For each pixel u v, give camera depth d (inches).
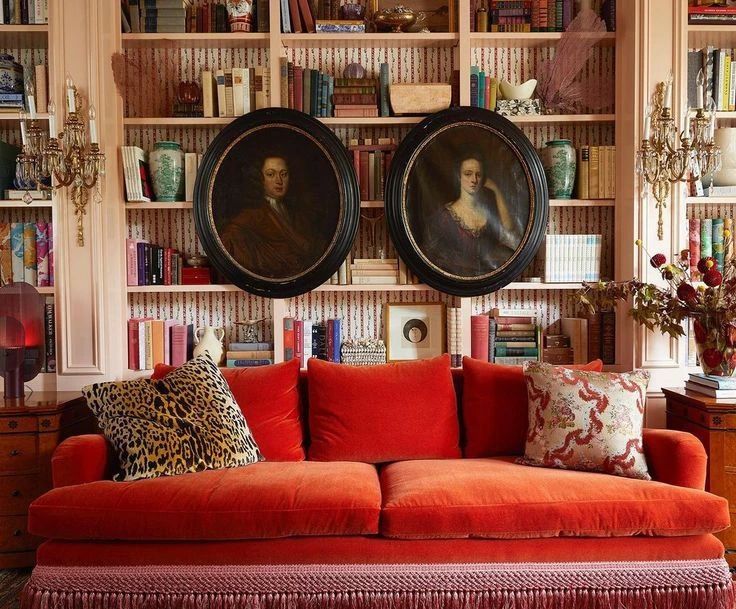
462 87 148.8
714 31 146.9
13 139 157.3
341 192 148.2
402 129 159.2
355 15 151.0
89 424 140.4
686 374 144.0
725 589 96.8
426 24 156.9
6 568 122.2
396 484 104.3
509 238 149.5
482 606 95.8
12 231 147.8
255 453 115.8
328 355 150.4
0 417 122.3
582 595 96.2
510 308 161.6
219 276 155.2
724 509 97.3
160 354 149.3
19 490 122.8
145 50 157.8
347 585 95.6
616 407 110.8
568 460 110.2
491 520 95.8
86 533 95.1
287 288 148.3
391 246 158.2
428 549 96.3
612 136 160.7
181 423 109.4
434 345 155.9
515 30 151.7
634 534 97.8
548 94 155.1
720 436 121.0
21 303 134.2
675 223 144.9
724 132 148.9
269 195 148.8
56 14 142.6
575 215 161.3
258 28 150.1
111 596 95.3
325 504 96.6
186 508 95.7
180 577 95.4
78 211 141.5
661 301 134.9
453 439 122.7
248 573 95.6
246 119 147.2
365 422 120.4
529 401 117.6
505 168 149.3
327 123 150.6
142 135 158.2
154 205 149.4
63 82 142.8
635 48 144.6
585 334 150.9
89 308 143.2
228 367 138.7
